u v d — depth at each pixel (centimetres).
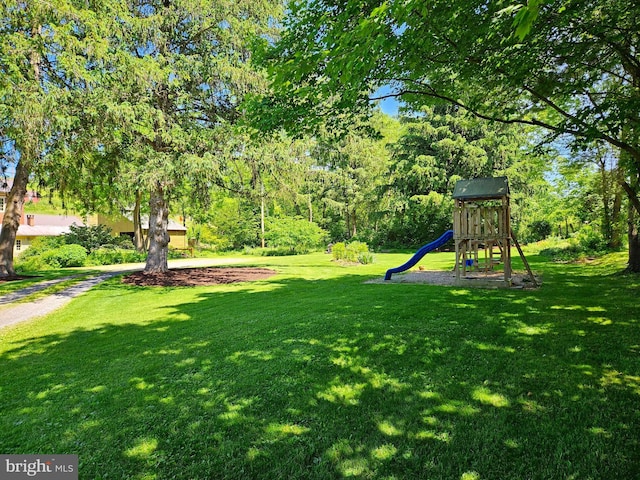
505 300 641
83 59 855
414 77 536
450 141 2238
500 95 663
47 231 2659
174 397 318
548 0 202
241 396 314
